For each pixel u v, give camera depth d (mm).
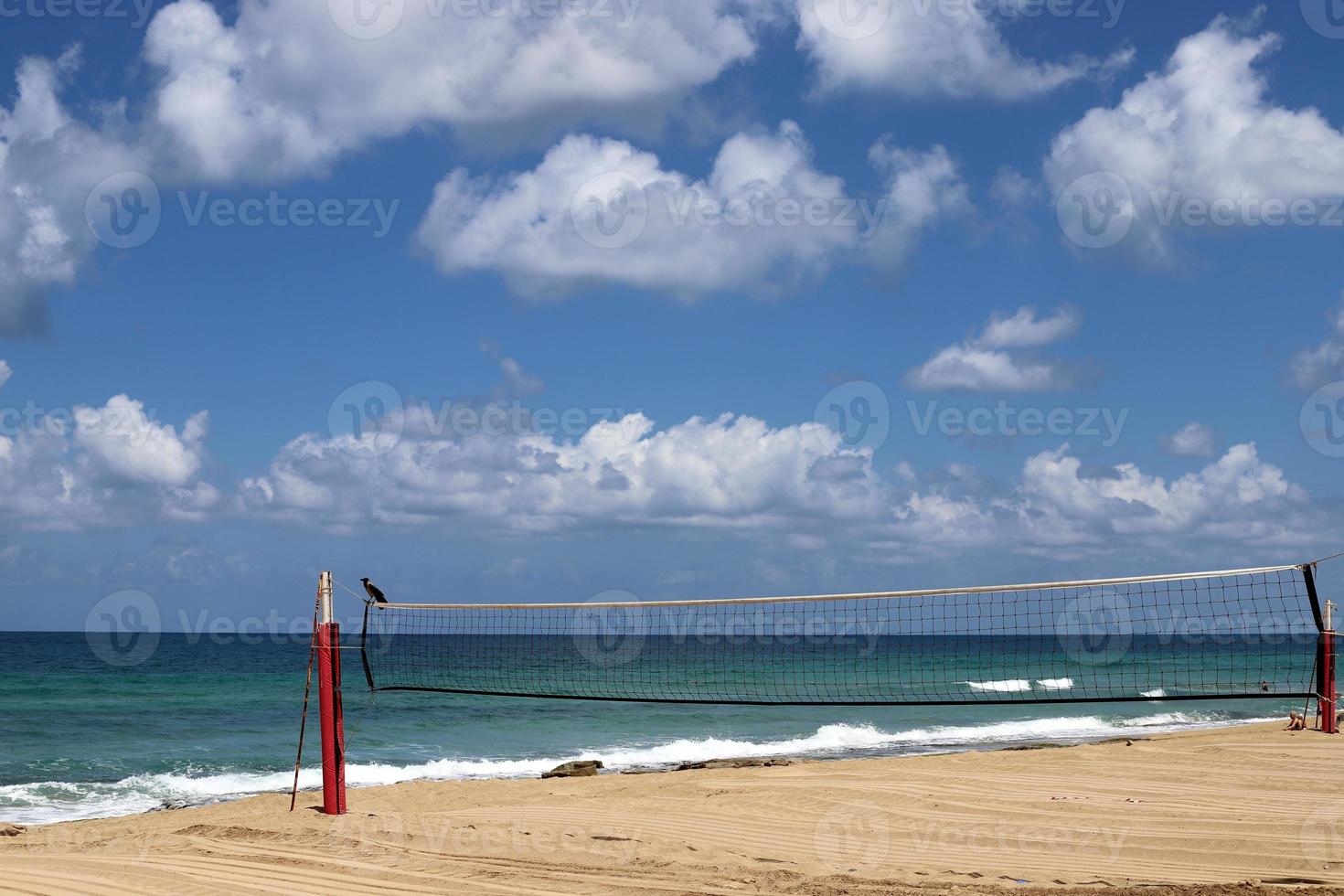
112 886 6914
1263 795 11586
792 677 37281
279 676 41781
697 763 18109
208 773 18656
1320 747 15766
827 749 22125
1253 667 43281
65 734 23875
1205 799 11336
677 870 7934
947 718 28312
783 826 10156
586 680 35938
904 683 35312
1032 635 72688
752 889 7242
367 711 28844
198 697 32594
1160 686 34375
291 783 17531
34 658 56219
